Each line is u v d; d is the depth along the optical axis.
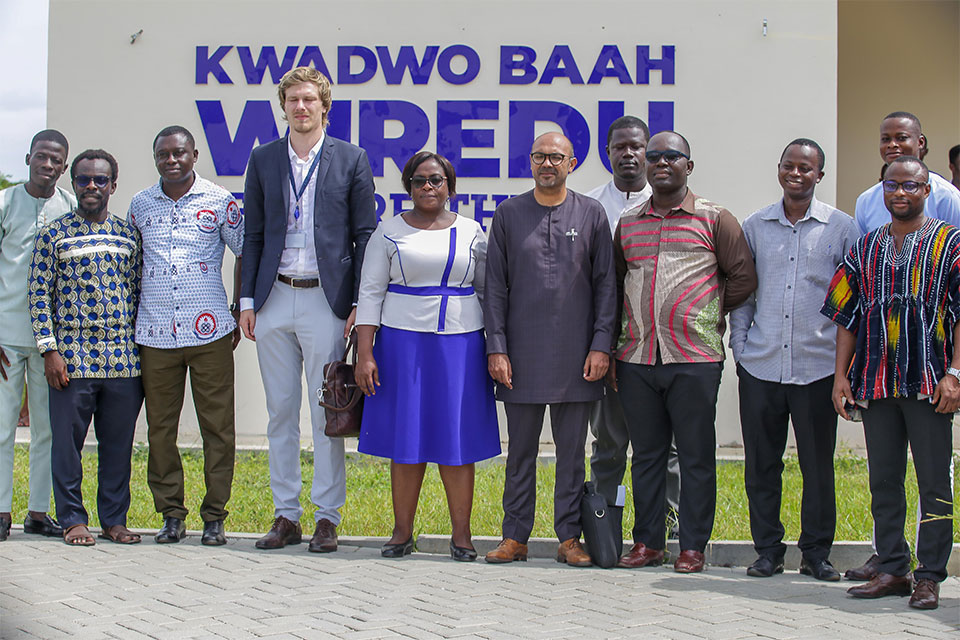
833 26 9.12
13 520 6.74
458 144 9.30
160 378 5.98
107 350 5.93
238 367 9.36
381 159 9.35
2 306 6.12
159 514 6.93
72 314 5.92
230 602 4.63
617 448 6.07
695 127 9.20
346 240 5.95
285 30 9.41
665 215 5.51
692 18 9.20
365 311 5.68
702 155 9.20
